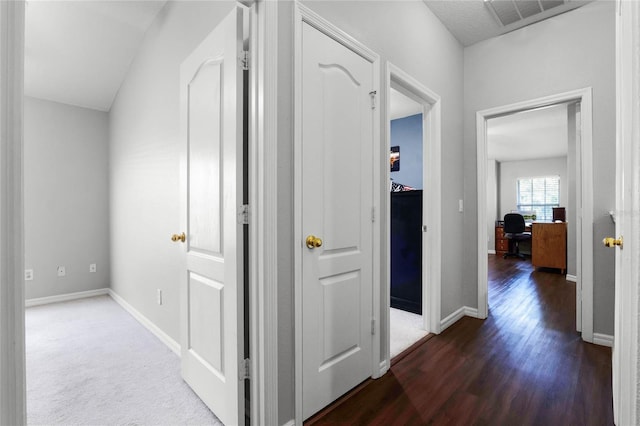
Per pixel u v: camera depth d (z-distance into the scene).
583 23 2.46
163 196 2.45
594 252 2.38
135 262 3.01
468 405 1.61
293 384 1.44
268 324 1.32
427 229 2.60
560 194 7.84
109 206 3.86
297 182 1.44
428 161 2.59
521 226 6.85
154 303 2.61
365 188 1.82
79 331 2.66
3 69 0.50
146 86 2.78
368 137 1.85
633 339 0.70
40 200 3.48
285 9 1.41
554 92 2.59
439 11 2.52
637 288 0.65
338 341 1.66
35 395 1.73
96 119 3.85
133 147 3.07
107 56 3.03
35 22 2.62
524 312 3.13
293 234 1.43
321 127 1.57
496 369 1.97
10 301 0.51
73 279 3.67
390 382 1.83
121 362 2.11
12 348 0.51
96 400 1.69
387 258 1.99
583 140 2.44
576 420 1.49
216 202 1.51
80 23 2.67
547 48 2.62
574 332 2.59
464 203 3.05
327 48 1.59
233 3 1.64
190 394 1.74
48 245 3.52
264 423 1.32
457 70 2.94
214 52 1.54
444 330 2.64
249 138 1.37
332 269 1.62
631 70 0.77
